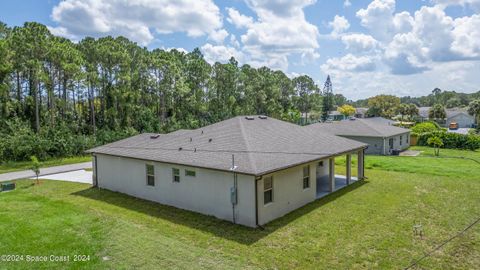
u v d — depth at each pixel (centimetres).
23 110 3178
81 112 3894
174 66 4244
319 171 1872
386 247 887
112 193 1541
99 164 1658
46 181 1833
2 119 2870
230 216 1117
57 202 1332
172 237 969
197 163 1196
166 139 1631
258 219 1059
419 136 3691
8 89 2952
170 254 814
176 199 1302
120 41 3941
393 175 1916
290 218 1147
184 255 811
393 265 783
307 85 7644
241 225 1077
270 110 5938
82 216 1120
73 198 1456
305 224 1080
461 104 12338
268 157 1200
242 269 751
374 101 8431
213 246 898
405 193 1477
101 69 3731
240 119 1645
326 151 1452
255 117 1766
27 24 2984
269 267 768
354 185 1658
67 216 1119
